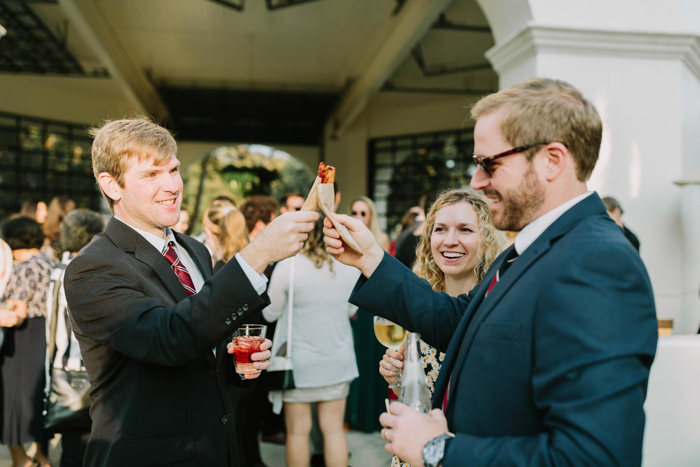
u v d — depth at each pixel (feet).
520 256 3.50
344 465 9.34
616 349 2.78
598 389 2.74
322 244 9.20
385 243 14.43
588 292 2.93
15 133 30.66
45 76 31.40
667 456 5.59
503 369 3.25
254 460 10.76
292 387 8.87
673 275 11.55
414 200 36.55
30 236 11.16
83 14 20.12
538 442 2.89
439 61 28.40
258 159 58.34
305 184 58.49
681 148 11.62
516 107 3.41
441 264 6.30
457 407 3.49
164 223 5.02
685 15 11.81
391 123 37.76
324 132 39.93
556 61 11.37
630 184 11.59
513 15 12.04
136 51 28.53
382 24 24.47
